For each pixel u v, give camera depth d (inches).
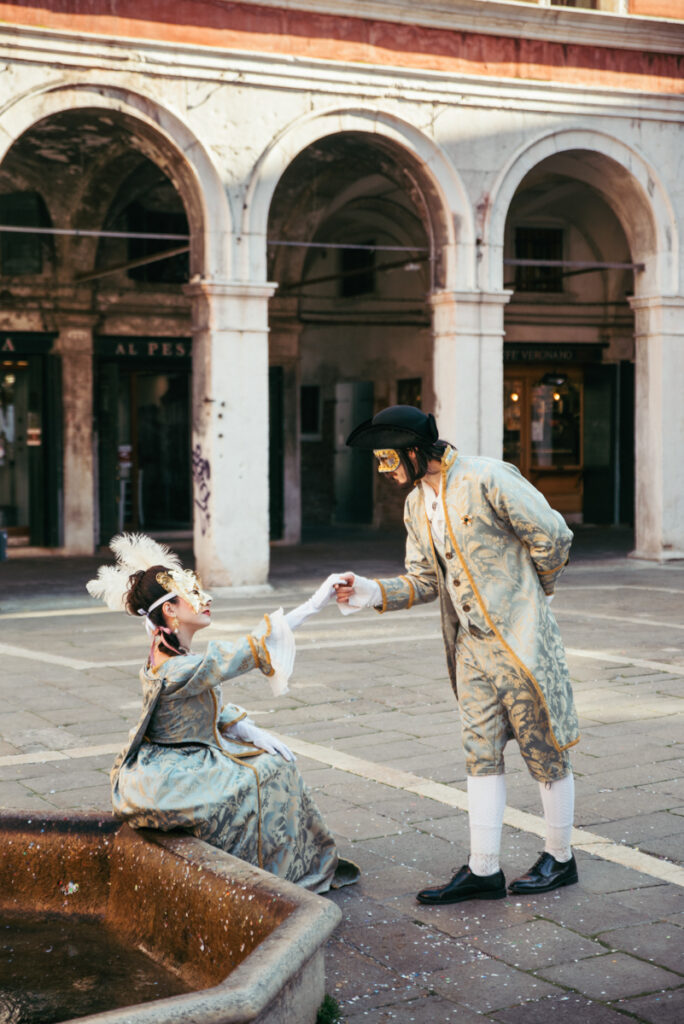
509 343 815.7
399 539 773.3
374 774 230.2
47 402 689.6
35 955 137.3
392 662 356.5
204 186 507.5
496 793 166.1
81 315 687.7
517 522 159.3
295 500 754.8
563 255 828.6
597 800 213.6
